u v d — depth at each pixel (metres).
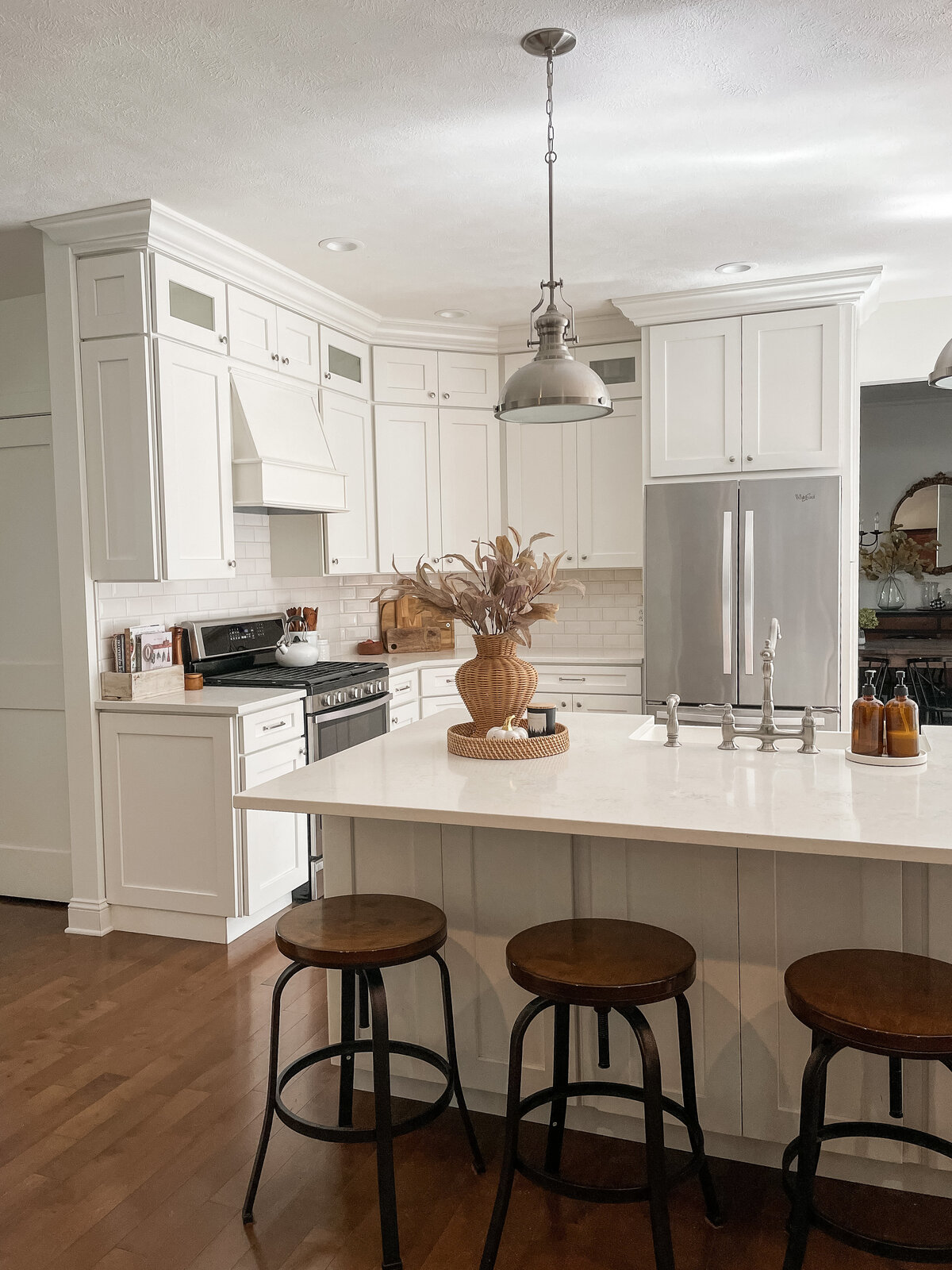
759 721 4.47
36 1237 2.04
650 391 4.70
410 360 5.16
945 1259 1.63
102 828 3.78
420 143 2.96
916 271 4.34
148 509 3.55
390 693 4.75
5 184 3.20
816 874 2.11
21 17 2.25
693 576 4.59
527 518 5.32
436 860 2.42
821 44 2.44
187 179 3.20
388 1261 1.91
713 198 3.44
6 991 3.26
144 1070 2.72
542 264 4.16
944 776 2.36
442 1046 2.46
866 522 6.93
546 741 2.65
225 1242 2.01
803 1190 1.73
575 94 2.68
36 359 3.92
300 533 4.80
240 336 4.01
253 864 3.65
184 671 4.05
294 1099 2.56
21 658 4.06
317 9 2.25
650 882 2.24
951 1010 1.67
